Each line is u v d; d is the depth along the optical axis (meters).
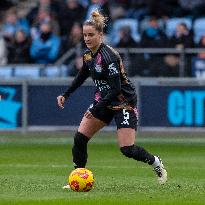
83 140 30.53
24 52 70.31
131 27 75.31
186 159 45.12
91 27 29.45
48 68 67.06
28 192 30.02
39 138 58.69
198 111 61.12
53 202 26.81
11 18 76.25
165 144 54.56
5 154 47.75
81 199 27.70
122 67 29.84
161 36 67.62
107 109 30.06
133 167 40.38
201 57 63.38
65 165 41.44
